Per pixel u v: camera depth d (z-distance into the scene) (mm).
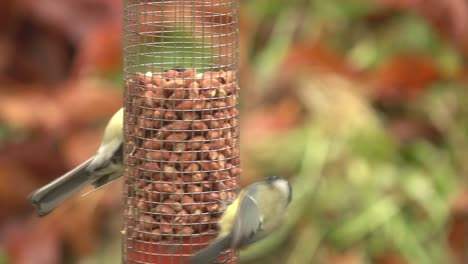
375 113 11414
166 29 7281
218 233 6336
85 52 10383
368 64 11641
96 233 10609
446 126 11516
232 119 6750
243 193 6113
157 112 6590
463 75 11539
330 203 10664
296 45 11445
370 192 10742
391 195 10867
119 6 10750
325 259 10516
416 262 10547
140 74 6645
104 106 10398
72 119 10391
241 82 11312
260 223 6035
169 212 6598
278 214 6145
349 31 12117
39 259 10352
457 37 11516
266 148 10836
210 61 7082
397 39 11875
